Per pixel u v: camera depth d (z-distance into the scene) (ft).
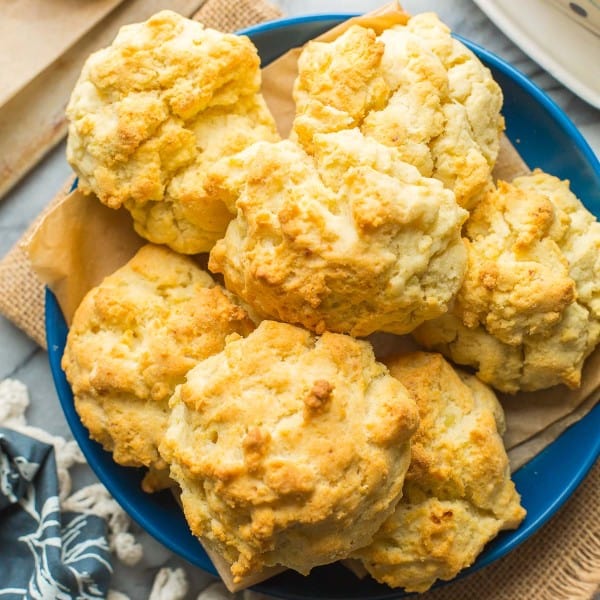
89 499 1.64
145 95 1.44
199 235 1.48
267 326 1.38
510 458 1.53
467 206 1.46
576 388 1.50
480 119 1.47
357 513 1.33
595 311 1.46
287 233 1.34
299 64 1.50
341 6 1.70
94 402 1.47
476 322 1.44
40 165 1.72
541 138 1.56
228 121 1.48
